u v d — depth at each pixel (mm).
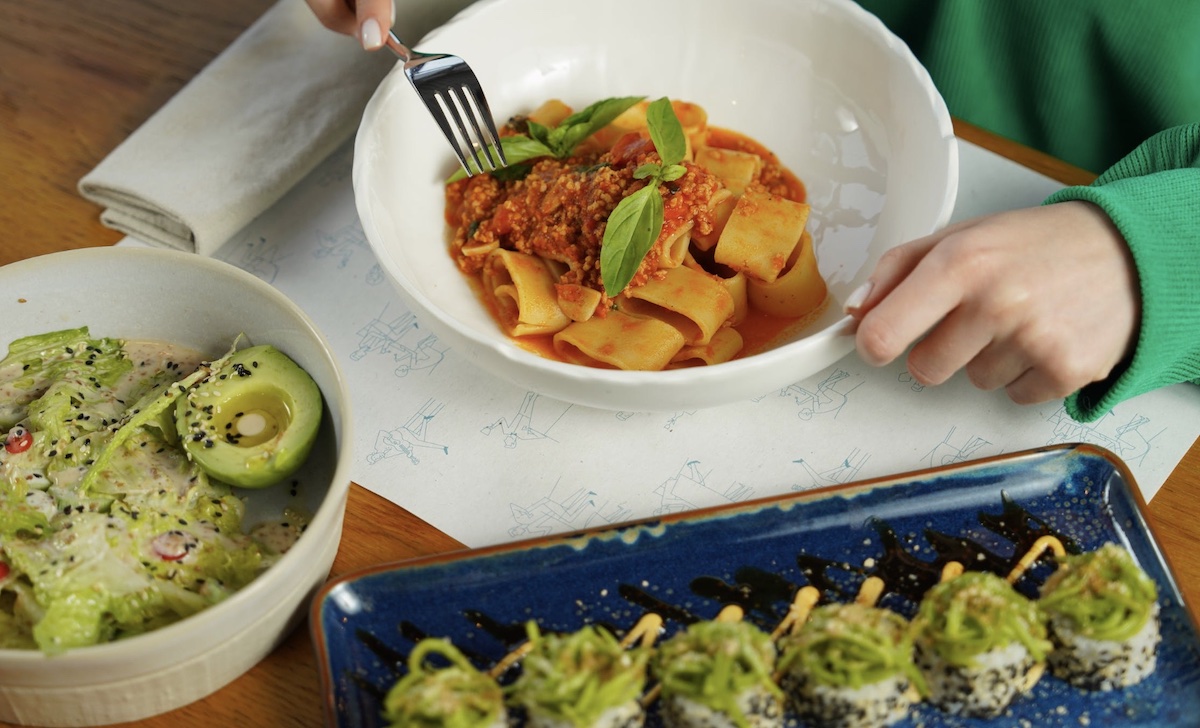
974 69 905
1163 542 646
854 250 756
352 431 618
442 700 567
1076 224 665
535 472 691
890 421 710
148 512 619
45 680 570
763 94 809
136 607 597
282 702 616
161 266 664
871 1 927
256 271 766
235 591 610
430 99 738
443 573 625
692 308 708
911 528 647
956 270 638
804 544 643
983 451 699
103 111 827
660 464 695
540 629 618
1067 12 859
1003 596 601
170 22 880
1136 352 662
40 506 620
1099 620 597
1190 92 854
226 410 651
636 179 726
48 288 665
